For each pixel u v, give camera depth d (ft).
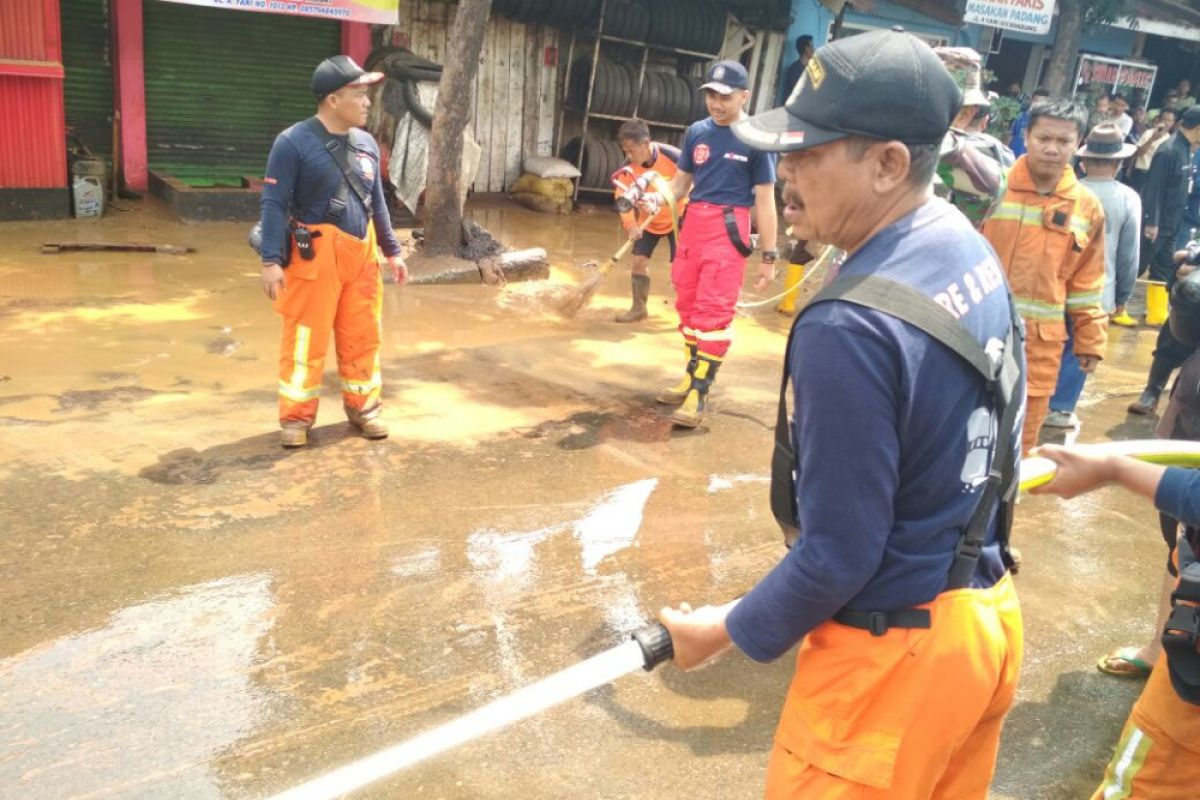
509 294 26.61
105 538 12.28
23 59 29.48
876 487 4.77
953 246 5.12
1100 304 13.78
